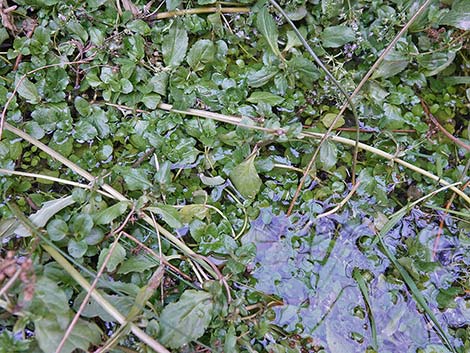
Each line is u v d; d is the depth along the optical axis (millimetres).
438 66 415
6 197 373
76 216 335
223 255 370
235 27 428
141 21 406
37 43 390
